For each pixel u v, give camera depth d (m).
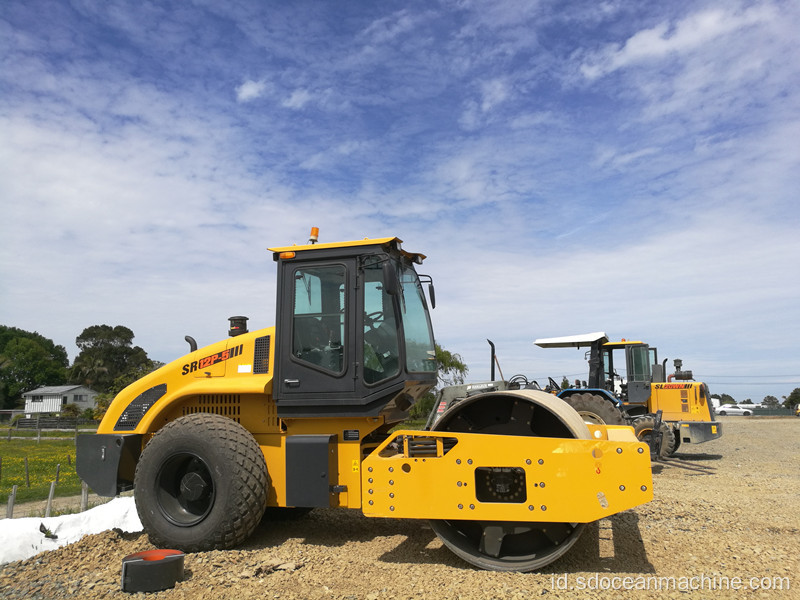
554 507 4.33
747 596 3.87
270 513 6.48
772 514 6.38
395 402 5.27
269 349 5.62
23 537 5.27
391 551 5.09
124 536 5.75
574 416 4.57
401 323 5.30
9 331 95.19
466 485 4.53
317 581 4.30
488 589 4.04
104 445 5.77
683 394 12.62
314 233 5.73
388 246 5.38
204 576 4.43
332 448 5.27
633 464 4.22
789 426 28.27
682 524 5.87
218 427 5.20
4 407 78.75
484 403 4.89
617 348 13.24
